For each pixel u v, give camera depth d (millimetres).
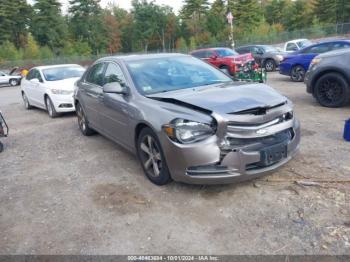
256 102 3902
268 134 3840
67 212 3947
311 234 3184
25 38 65812
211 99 4004
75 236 3467
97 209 3951
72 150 6242
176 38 80062
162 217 3664
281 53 17969
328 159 4758
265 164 3832
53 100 9430
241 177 3754
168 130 3891
